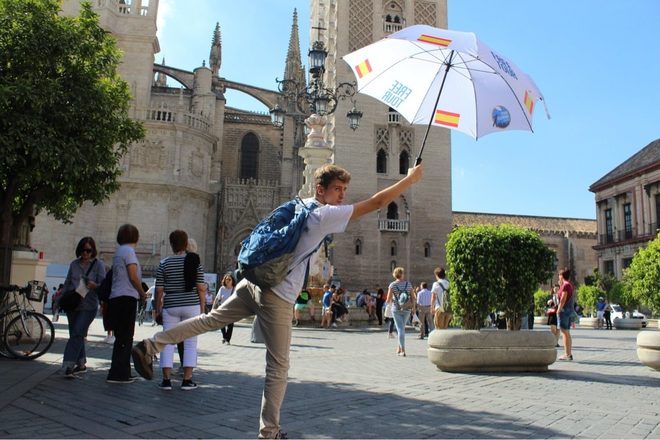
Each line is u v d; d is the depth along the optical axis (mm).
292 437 5008
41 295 10523
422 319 19406
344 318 25984
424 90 5250
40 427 5168
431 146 47438
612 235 57688
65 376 8188
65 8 45156
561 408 6438
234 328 22469
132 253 8023
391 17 48656
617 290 37969
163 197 44938
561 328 12453
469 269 10367
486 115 5180
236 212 51906
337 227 4082
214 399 6793
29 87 10359
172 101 52281
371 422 5637
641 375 9484
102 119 11797
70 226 41750
